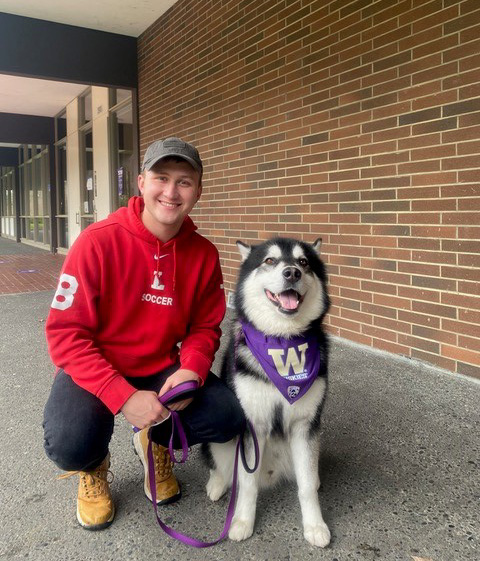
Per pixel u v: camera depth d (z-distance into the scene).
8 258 12.79
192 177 1.92
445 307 3.64
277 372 1.93
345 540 1.93
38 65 7.72
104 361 1.84
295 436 2.05
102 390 1.78
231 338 2.26
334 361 4.03
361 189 4.26
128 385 1.80
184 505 2.18
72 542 1.94
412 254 3.85
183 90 7.09
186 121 7.09
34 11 7.38
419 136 3.70
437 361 3.74
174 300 2.04
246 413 2.00
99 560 1.84
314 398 2.00
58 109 13.42
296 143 4.98
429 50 3.57
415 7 3.64
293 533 1.98
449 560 1.82
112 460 2.56
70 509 2.15
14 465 2.52
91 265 1.88
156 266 1.99
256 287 2.08
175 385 1.87
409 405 3.16
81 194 12.06
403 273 3.95
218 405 1.93
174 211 1.91
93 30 8.08
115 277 1.94
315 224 4.84
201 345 2.10
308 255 2.20
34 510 2.15
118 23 7.88
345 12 4.25
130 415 1.77
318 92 4.63
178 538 1.87
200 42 6.55
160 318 2.03
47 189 15.43
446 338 3.65
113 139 9.91
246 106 5.71
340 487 2.29
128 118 9.12
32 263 11.59
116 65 8.33
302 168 4.93
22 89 11.23
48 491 2.29
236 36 5.77
